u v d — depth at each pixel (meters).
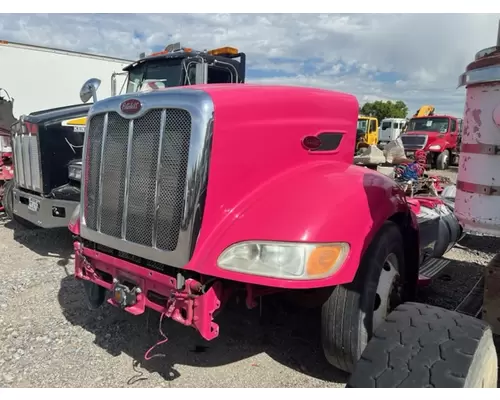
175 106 2.58
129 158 2.79
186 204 2.52
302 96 3.15
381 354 2.12
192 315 2.58
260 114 2.80
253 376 3.12
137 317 3.96
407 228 3.35
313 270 2.43
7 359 3.29
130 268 2.85
